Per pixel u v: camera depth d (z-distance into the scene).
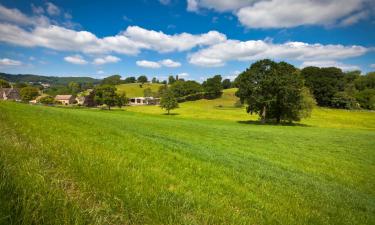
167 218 5.28
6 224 3.35
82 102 185.12
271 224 6.62
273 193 10.09
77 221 3.99
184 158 12.88
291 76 76.88
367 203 13.06
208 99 197.38
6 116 14.59
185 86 199.75
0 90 184.75
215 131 44.78
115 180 6.47
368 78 194.25
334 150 34.22
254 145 31.48
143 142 15.68
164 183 7.66
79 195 5.13
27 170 5.03
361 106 154.62
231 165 14.38
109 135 15.70
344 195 13.45
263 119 82.75
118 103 135.88
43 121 16.25
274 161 21.58
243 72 81.31
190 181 8.68
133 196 5.84
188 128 44.66
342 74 162.00
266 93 77.62
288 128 69.12
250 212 7.07
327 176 19.16
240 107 156.75
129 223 4.89
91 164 7.33
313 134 54.56
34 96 179.38
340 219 8.98
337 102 151.75
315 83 154.50
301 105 80.81
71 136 12.62
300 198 10.34
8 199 3.75
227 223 5.88
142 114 103.56
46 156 6.98
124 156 10.09
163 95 126.06
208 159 14.57
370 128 90.69
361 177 20.59
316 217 8.21
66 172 6.18
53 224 3.79
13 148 6.53
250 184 10.70
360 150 36.06
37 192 4.25
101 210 4.90
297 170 19.17
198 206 6.41
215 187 8.79
